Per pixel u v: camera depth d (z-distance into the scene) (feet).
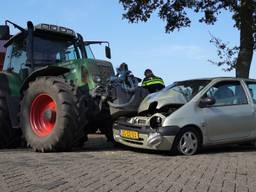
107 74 37.93
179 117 34.47
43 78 35.94
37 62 39.22
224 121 36.29
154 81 47.42
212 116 35.76
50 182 23.80
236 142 37.22
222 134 36.32
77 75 37.27
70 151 35.94
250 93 38.52
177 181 24.59
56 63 39.75
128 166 28.86
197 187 23.32
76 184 23.47
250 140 37.81
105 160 31.27
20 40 40.19
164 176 25.81
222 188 23.26
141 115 36.78
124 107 36.55
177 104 35.50
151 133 34.22
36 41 39.47
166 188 22.98
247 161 31.83
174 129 34.09
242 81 38.63
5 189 22.20
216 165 29.78
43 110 36.27
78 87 35.81
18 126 37.93
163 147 34.09
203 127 35.29
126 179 24.86
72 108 34.24
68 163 29.73
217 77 37.93
